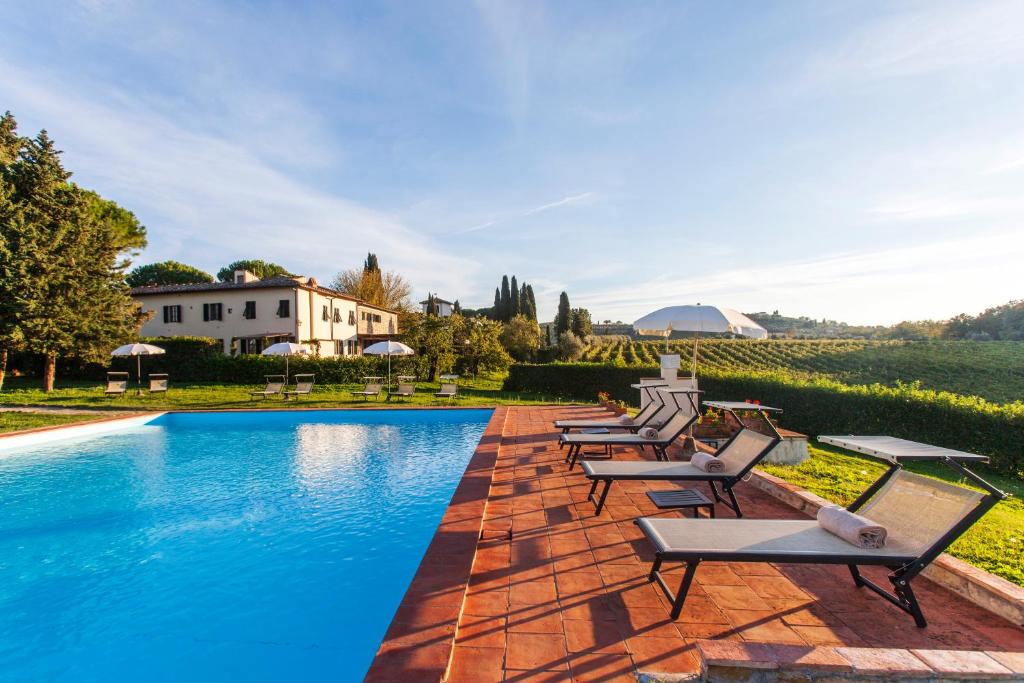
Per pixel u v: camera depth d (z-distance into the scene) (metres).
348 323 35.34
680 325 8.46
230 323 29.64
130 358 25.78
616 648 2.87
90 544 5.54
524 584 3.71
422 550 5.39
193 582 4.65
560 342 49.47
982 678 2.09
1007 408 8.31
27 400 18.05
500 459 8.24
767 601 3.44
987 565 4.07
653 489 6.43
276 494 7.42
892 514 3.56
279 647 3.65
